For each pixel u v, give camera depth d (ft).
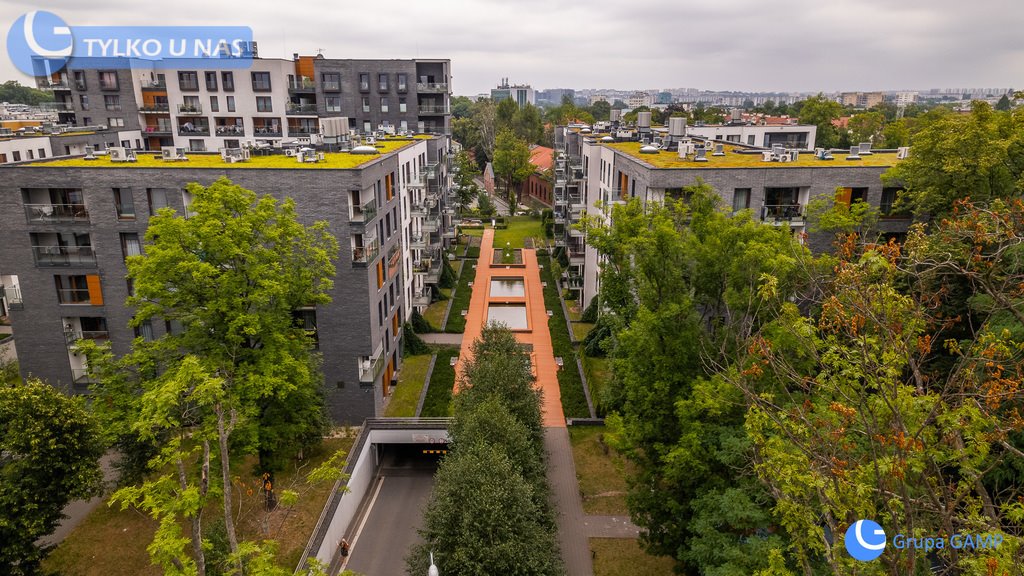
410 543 90.58
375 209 113.09
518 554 64.23
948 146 89.56
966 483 37.81
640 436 73.20
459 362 138.72
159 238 78.02
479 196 317.83
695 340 73.00
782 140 226.79
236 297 78.07
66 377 111.14
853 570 38.78
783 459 43.52
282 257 84.64
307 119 245.04
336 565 85.87
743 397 63.82
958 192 92.58
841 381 43.91
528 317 176.14
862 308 39.27
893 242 40.52
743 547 56.95
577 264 179.83
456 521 67.21
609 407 105.91
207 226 75.15
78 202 108.78
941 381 73.51
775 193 115.03
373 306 111.86
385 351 125.08
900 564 39.60
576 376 138.41
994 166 88.58
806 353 59.82
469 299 194.08
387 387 127.34
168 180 102.78
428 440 106.83
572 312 180.55
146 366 79.25
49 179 102.37
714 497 61.21
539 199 352.69
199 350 80.74
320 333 109.19
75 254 105.70
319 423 94.94
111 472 99.60
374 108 242.78
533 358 149.59
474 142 451.12
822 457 40.37
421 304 162.81
